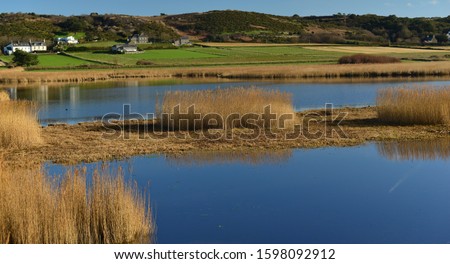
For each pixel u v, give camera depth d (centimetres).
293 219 867
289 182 1105
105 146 1486
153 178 1141
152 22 16075
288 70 5350
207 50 10581
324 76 5075
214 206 939
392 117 1869
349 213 896
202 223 848
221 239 777
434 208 922
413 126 1775
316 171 1198
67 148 1452
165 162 1298
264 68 5959
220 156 1366
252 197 995
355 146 1479
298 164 1269
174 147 1465
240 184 1091
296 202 963
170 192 1030
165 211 909
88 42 12800
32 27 14300
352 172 1187
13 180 745
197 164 1274
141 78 5697
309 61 7994
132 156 1369
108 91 3900
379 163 1270
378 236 787
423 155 1351
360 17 16988
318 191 1035
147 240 769
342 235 793
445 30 14312
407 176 1148
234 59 8650
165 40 13438
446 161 1283
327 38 13350
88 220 732
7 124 1451
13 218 694
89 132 1778
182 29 15700
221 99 1789
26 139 1473
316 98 3044
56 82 5209
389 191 1033
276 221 857
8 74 5553
